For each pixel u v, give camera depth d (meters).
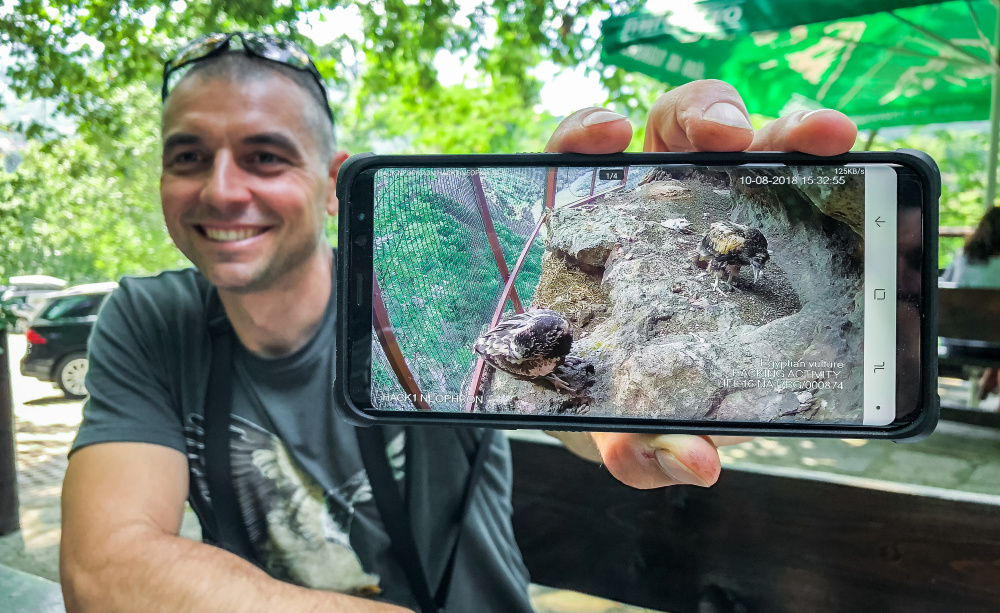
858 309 0.19
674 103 0.20
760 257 0.19
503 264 0.20
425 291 0.20
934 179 0.18
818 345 0.19
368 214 0.20
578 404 0.19
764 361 0.19
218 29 1.04
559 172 0.20
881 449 0.66
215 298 0.25
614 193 0.20
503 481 0.27
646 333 0.19
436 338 0.20
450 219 0.20
